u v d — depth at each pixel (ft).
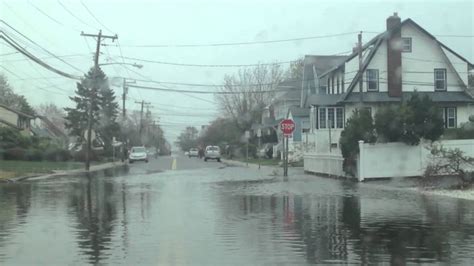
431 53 136.15
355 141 78.74
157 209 47.11
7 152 153.48
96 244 31.09
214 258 27.48
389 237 33.01
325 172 94.27
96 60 137.28
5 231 35.65
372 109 133.49
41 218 41.65
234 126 258.16
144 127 400.88
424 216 41.75
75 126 224.33
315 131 138.41
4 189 69.31
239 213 44.34
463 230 35.35
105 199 55.77
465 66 136.26
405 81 135.23
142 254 28.43
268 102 247.09
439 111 77.71
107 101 228.63
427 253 28.48
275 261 26.81
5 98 292.40
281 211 45.52
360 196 57.52
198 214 43.78
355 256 27.86
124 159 203.21
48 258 27.55
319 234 34.19
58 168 126.52
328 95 141.28
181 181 82.94
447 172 69.21
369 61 131.95
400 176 78.28
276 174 99.96
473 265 25.89
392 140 78.28
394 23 133.59
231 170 118.62
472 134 103.91
